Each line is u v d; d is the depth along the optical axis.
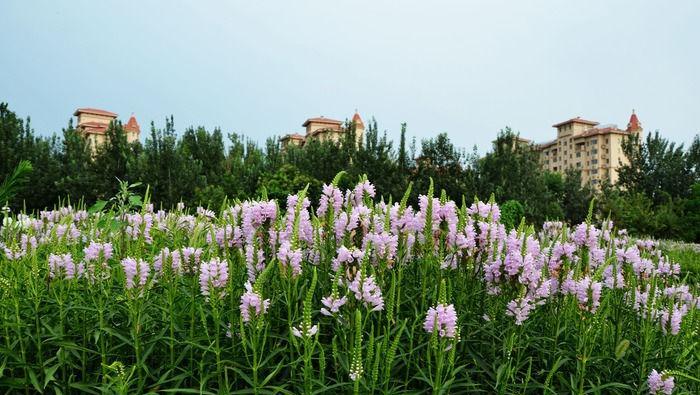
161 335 3.74
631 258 5.22
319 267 4.27
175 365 3.64
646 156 39.12
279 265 3.69
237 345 3.75
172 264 3.84
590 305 4.04
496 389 3.57
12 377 3.78
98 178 22.31
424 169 24.62
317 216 4.89
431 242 4.14
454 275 4.51
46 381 3.48
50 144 25.91
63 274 4.12
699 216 28.52
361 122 63.34
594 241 4.85
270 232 4.08
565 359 3.81
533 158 27.81
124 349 4.01
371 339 3.18
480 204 4.79
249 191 23.47
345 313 3.50
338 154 25.98
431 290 4.36
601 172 72.62
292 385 3.61
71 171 23.03
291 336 3.32
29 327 4.05
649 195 37.56
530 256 3.85
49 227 6.62
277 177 21.00
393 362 3.70
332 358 3.81
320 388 3.29
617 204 29.58
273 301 3.74
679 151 38.12
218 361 3.40
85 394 3.72
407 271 4.80
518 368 3.83
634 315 4.73
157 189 21.91
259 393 3.29
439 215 4.30
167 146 22.83
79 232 5.97
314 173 25.88
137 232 6.01
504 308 4.27
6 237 5.81
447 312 3.29
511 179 24.88
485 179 24.14
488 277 4.11
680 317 4.46
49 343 3.82
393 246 4.00
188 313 4.16
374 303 3.45
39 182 21.80
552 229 9.47
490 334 3.92
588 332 3.92
